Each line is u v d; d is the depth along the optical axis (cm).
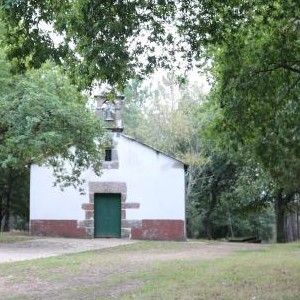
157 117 4188
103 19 932
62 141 2239
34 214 3044
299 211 4234
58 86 2258
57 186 3050
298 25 1302
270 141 1510
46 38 1007
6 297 1067
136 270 1456
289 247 2358
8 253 1981
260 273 1349
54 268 1505
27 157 2334
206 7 1085
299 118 1455
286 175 2320
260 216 4797
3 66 2092
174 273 1369
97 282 1251
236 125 1477
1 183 3744
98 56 966
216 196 4116
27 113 2102
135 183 3072
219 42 1170
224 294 1049
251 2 1141
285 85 1431
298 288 1117
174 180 3067
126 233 3031
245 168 3447
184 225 3028
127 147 3094
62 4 961
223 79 1402
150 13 1009
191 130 3950
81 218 3039
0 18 1002
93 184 3059
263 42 1369
